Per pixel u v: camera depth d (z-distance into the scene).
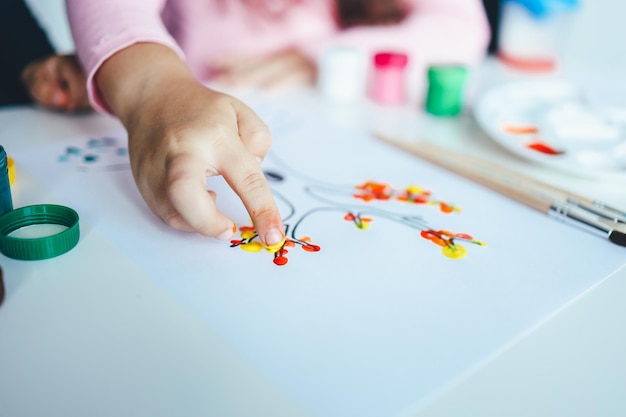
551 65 0.74
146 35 0.46
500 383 0.28
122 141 0.50
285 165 0.47
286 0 0.80
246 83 0.64
